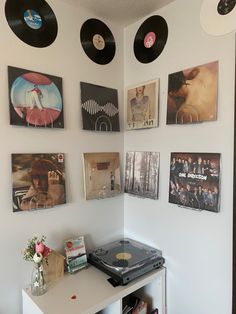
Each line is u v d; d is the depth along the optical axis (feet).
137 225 5.30
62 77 4.50
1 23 3.82
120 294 3.93
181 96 4.30
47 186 4.28
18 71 3.95
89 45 4.88
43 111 4.20
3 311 3.93
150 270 4.47
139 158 5.16
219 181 3.82
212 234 3.98
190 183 4.19
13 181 3.92
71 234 4.72
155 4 4.58
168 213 4.65
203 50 4.03
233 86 3.68
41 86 4.19
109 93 5.19
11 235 3.98
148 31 4.95
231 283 3.76
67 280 4.24
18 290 4.06
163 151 4.70
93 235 5.07
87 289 3.99
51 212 4.44
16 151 4.00
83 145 4.84
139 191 5.13
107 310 4.17
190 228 4.29
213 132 3.92
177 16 4.42
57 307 3.57
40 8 4.22
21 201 3.99
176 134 4.46
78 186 4.80
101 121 5.02
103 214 5.23
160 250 4.82
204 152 4.04
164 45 4.64
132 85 5.26
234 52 3.66
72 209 4.72
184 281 4.40
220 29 3.81
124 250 4.92
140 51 5.10
